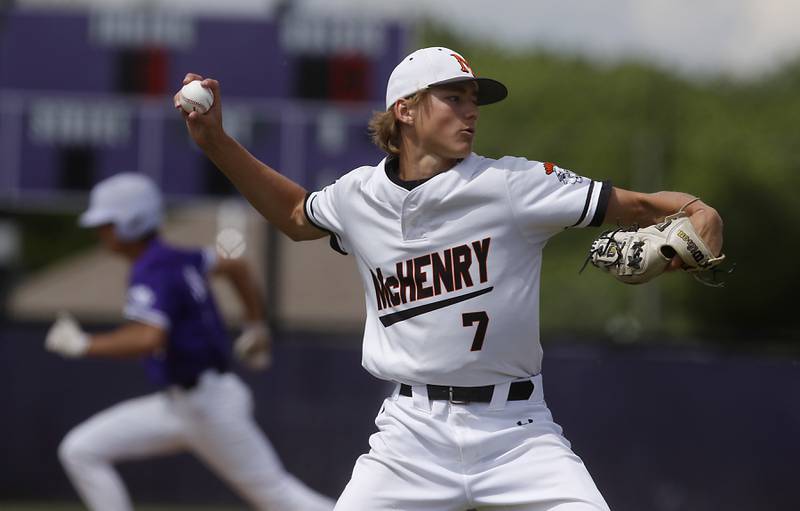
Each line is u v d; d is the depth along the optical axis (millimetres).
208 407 22250
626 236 13234
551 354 32156
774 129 99250
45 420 33000
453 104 13328
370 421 32750
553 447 13383
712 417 31578
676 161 81750
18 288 68625
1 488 32938
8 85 36500
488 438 13297
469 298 13234
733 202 78562
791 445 31234
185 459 32750
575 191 13094
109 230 23234
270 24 36312
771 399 31406
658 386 31812
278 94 36281
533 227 13180
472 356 13289
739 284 77188
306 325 36219
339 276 60250
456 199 13172
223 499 32625
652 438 31719
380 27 36281
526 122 104938
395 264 13578
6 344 33156
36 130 36500
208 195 36406
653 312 47406
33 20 36500
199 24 36406
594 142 77500
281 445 32781
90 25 36500
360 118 36250
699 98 105000
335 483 32625
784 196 78250
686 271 13336
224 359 22703
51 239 94938
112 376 32969
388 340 13805
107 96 36531
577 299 73375
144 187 23328
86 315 36156
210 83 14305
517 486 13242
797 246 77688
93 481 22594
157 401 22734
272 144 36250
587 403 31969
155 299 21797
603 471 31781
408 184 13375
